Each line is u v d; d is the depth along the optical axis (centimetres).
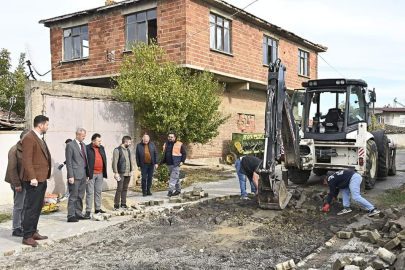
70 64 1916
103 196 1085
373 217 825
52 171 1091
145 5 1664
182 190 1250
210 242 696
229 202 1039
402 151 3020
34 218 681
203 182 1426
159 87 1365
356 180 850
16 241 699
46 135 1080
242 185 1075
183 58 1561
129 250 654
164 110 1372
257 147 2080
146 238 725
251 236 732
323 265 558
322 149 1202
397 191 1118
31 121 1059
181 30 1566
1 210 960
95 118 1236
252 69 1972
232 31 1831
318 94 1242
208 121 1555
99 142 893
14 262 599
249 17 1886
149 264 584
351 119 1191
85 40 1888
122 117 1332
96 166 894
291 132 984
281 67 892
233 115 2098
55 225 810
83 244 692
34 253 642
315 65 2703
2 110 1469
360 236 672
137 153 1155
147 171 1162
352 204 942
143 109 1412
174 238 722
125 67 1463
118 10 1750
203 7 1642
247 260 596
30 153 670
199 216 884
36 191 679
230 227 793
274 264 579
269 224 802
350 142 1152
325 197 992
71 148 833
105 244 689
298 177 1288
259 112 2350
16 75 2098
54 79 1975
